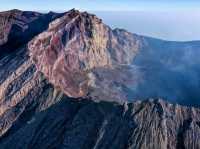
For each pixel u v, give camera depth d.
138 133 89.00
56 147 93.62
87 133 92.69
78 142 92.00
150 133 89.12
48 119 100.69
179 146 89.06
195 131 90.81
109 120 92.75
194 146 89.00
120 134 89.81
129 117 91.62
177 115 93.56
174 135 90.38
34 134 98.25
